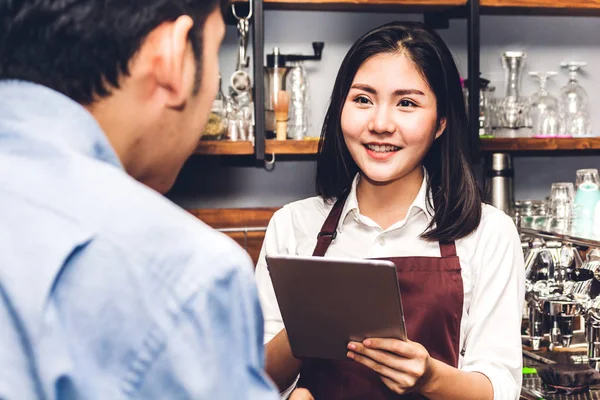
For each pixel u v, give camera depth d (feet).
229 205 9.82
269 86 9.03
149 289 1.97
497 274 5.60
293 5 9.06
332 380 5.46
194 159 9.65
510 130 9.50
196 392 1.92
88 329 1.95
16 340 1.95
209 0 2.45
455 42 10.06
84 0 2.24
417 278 5.54
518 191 10.43
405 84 5.43
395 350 4.65
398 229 5.86
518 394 5.39
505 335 5.47
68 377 1.93
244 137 8.91
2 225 2.04
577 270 7.25
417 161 5.62
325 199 6.16
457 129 5.77
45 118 2.19
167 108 2.39
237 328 2.01
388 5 9.12
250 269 2.09
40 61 2.26
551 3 9.37
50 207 2.06
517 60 9.62
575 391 6.99
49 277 1.97
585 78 10.54
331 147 6.05
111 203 2.08
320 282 4.56
